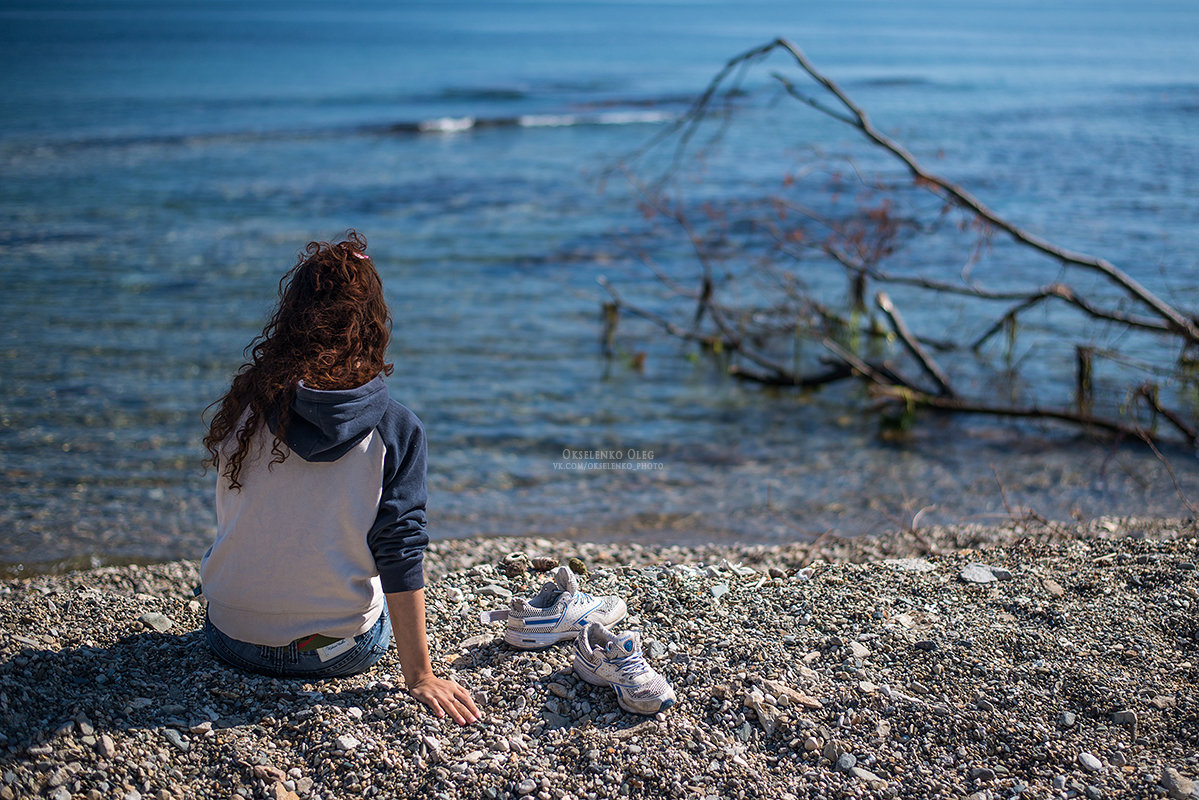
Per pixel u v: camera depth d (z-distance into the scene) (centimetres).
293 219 1770
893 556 502
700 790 269
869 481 740
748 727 297
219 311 1184
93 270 1369
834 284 1379
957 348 1126
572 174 2341
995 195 2080
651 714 301
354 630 306
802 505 687
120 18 13250
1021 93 4866
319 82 4994
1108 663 338
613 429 866
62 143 2641
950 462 791
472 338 1130
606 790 269
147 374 952
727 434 862
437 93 4553
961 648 345
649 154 2677
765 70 6612
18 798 244
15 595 428
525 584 428
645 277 1421
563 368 1041
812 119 3550
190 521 629
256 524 284
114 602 395
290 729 287
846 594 399
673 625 368
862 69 6812
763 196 2036
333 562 289
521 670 329
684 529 637
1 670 294
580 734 292
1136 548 453
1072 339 1141
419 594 295
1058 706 310
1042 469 769
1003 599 394
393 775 271
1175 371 948
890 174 2334
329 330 273
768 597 399
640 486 727
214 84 4672
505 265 1477
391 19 18425
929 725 299
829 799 268
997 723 299
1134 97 4662
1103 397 952
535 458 788
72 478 699
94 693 295
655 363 1072
